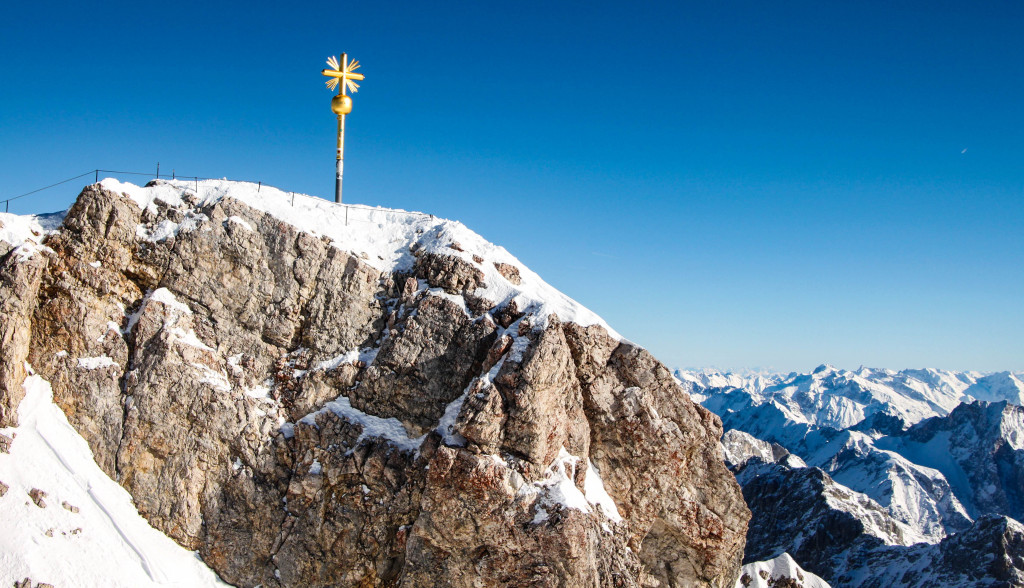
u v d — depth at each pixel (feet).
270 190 220.23
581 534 161.89
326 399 188.96
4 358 176.76
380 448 180.34
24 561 154.40
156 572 167.32
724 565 190.90
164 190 207.51
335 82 239.91
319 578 174.09
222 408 184.55
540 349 173.99
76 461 175.42
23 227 195.21
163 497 177.99
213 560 176.24
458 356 189.26
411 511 173.88
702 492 191.83
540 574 160.35
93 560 161.89
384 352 190.70
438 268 202.90
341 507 176.86
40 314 186.29
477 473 164.25
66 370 183.62
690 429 192.44
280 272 200.03
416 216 228.02
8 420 173.58
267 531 178.40
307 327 197.36
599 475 187.83
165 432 181.78
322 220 212.64
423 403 185.98
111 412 182.19
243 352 194.08
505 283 200.64
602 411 189.06
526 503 163.73
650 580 189.26
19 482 166.09
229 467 181.57
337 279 201.46
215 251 198.70
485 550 164.45
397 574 172.76
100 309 190.39
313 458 181.16
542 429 169.68
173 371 185.16
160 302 192.34
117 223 196.65
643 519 187.62
